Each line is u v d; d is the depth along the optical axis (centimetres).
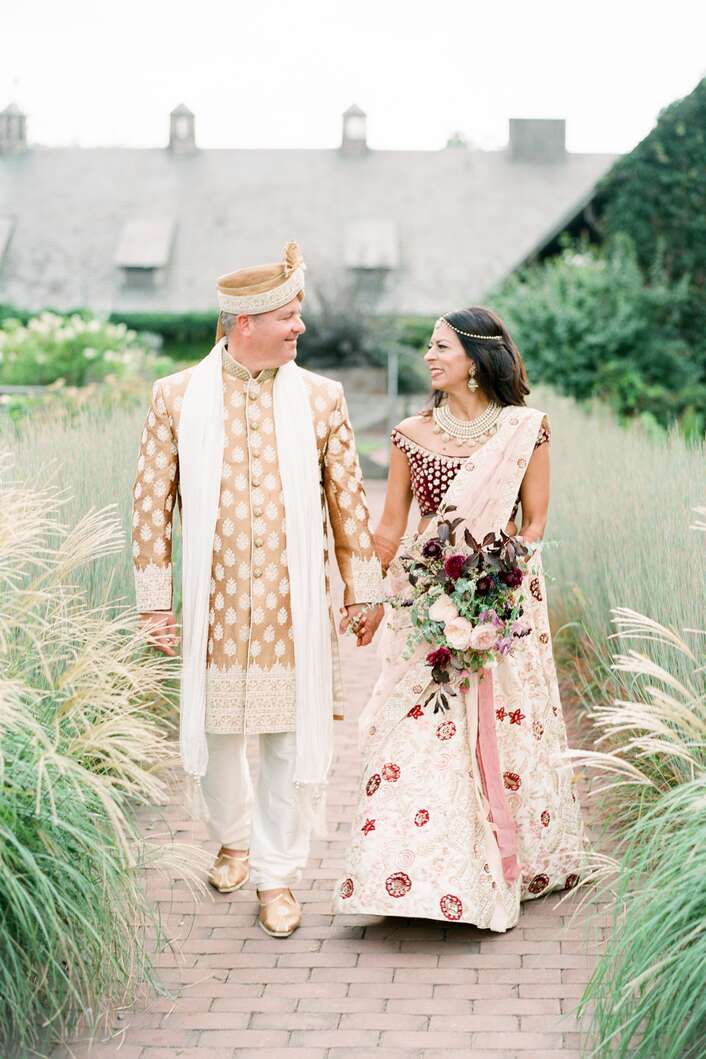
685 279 1577
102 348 1808
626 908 310
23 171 4344
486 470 365
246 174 4319
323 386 368
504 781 373
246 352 358
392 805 363
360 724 384
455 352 369
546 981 331
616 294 1571
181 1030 310
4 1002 296
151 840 428
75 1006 314
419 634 364
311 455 361
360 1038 305
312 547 360
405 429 383
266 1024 313
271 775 370
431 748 364
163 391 362
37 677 363
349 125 4359
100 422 723
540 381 1540
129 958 319
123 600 496
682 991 262
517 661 375
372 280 3841
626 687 469
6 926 289
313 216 4150
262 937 362
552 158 4328
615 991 282
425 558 367
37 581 363
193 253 4062
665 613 460
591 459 794
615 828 418
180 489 363
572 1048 298
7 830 286
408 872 356
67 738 328
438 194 4212
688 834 292
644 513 562
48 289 3984
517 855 372
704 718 343
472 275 3944
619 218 1683
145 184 4294
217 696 360
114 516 514
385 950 352
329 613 369
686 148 1630
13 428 633
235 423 359
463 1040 303
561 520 704
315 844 438
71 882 300
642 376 1539
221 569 357
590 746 508
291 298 355
